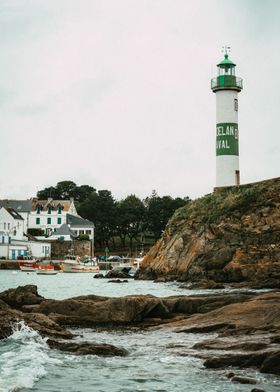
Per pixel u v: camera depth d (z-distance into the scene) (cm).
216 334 2770
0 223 13762
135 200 16888
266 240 6738
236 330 2655
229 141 8538
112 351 2366
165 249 7931
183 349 2434
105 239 16225
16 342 2519
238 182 8575
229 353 2252
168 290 5875
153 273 7944
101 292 5741
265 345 2280
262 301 3077
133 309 3153
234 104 8588
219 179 8569
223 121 8562
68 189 19125
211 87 8681
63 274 10788
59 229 14625
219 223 7150
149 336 2802
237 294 3541
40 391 1803
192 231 7631
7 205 15512
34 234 15275
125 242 17088
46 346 2453
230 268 6725
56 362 2192
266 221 6869
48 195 18912
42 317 2856
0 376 1947
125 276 9244
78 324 3131
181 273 7356
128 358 2291
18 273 10744
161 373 2045
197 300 3322
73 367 2128
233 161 8544
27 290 3553
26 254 13150
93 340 2688
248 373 2003
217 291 5625
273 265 6575
